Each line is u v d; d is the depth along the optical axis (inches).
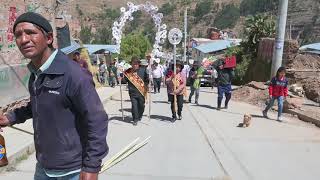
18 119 136.9
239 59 1290.6
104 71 1136.2
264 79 1033.5
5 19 431.2
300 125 502.0
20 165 288.0
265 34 1257.4
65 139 118.3
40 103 117.3
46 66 115.8
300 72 830.5
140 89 471.8
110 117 527.5
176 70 510.0
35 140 124.6
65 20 686.5
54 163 120.0
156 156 332.8
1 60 421.4
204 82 1179.9
